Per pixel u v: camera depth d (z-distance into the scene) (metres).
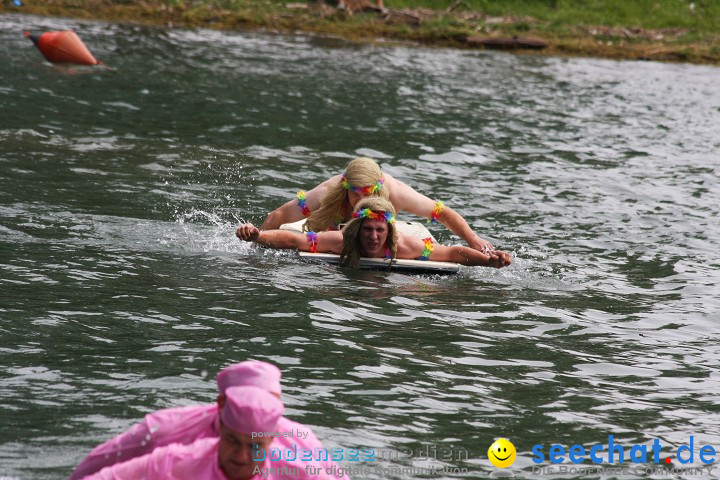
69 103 40.72
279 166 33.44
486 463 13.33
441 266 23.62
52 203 26.47
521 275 23.89
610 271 24.62
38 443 12.86
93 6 65.50
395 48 63.56
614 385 16.89
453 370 16.95
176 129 37.91
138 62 51.22
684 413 15.77
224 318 18.75
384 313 20.06
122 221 25.52
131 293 19.86
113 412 13.99
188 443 10.70
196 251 23.62
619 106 50.41
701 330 20.39
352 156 35.66
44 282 20.08
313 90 47.66
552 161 37.50
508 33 70.62
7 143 33.06
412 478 12.70
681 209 31.50
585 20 76.25
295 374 16.05
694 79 61.03
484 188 32.56
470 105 47.38
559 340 19.19
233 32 63.94
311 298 20.58
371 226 23.31
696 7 81.81
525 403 15.68
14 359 15.78
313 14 69.44
